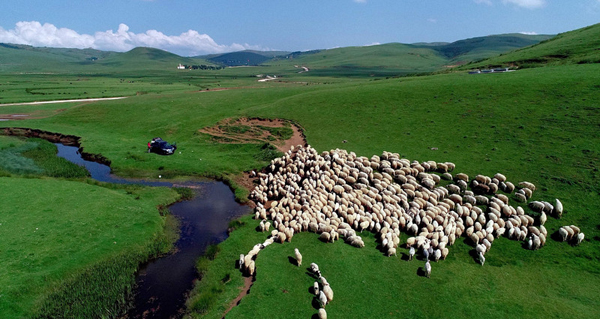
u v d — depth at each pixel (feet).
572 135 124.26
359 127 173.58
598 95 145.79
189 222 103.04
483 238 82.74
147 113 239.30
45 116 241.14
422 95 198.70
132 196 115.96
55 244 80.07
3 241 78.84
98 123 223.92
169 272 77.66
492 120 151.53
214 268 77.46
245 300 64.85
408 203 101.35
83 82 506.07
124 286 70.69
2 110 257.96
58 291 66.95
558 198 95.04
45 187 113.39
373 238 87.61
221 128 195.93
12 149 169.68
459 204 95.40
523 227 84.53
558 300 63.93
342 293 66.64
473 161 122.31
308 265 75.87
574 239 81.20
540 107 150.82
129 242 85.51
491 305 62.69
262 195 119.03
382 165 123.24
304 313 61.52
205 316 62.64
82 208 98.84
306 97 231.30
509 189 101.86
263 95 271.69
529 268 73.67
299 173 131.13
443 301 63.87
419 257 78.69
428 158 130.00
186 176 141.59
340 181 116.57
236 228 96.63
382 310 61.98
